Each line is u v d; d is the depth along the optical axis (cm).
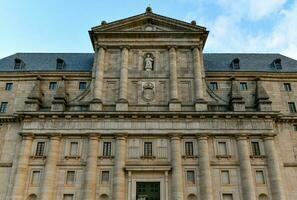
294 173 3956
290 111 4425
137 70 4497
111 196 3688
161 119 4066
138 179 3788
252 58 5294
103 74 4444
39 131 3994
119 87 4350
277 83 4644
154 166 3809
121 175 3759
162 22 4762
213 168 3862
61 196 3712
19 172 3775
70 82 4634
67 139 4016
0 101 4488
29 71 4678
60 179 3800
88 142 3969
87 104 4259
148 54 4619
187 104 4250
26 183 3769
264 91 4312
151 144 3997
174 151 3878
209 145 3981
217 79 4675
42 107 4362
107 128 4009
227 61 5184
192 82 4403
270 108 4147
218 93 4562
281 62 5059
